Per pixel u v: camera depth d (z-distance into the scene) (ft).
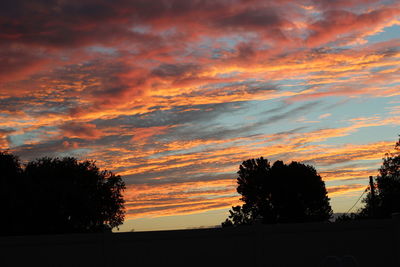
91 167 195.72
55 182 164.76
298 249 61.11
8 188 153.07
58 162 186.70
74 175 184.14
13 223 149.18
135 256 59.88
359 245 61.16
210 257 60.70
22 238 58.59
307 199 251.39
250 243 61.21
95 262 59.26
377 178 204.33
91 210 165.78
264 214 259.19
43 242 58.85
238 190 271.69
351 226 61.46
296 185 251.60
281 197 252.62
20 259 58.34
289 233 61.41
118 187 199.52
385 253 61.00
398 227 60.80
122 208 200.34
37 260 58.59
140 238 60.23
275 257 61.00
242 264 60.80
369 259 60.90
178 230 60.80
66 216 162.09
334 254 60.90
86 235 59.62
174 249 60.49
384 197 198.29
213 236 61.00
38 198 155.43
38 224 153.17
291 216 250.57
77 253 59.26
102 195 192.24
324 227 61.36
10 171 168.04
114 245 59.72
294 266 60.95
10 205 148.77
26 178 162.61
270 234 61.46
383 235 61.36
